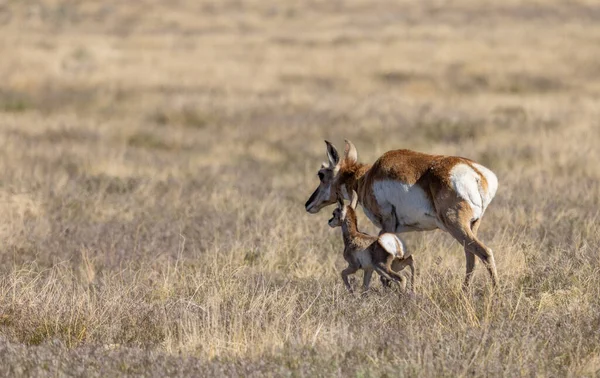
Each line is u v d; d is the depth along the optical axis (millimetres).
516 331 27328
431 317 29297
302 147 84312
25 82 119188
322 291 33562
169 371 24547
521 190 57188
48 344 27625
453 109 101562
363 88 120500
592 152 70188
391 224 34969
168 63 140125
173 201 56500
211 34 186875
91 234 47469
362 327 28391
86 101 110000
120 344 28203
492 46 154500
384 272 32875
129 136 89000
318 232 46719
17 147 77750
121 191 59688
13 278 35062
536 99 109250
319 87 122312
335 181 37812
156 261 41312
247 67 138000
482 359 24875
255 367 24484
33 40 163750
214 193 57344
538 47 152250
